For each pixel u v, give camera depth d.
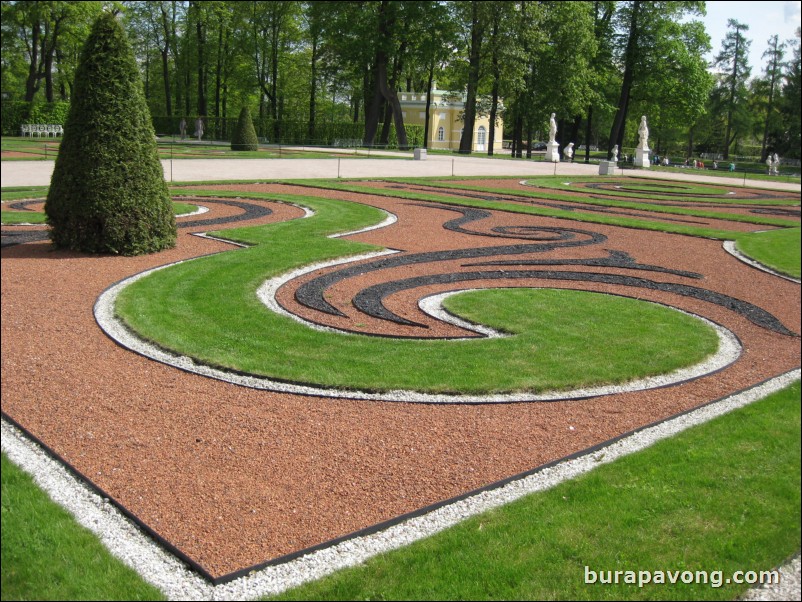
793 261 17.89
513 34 62.69
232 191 27.30
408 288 13.39
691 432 7.69
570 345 10.44
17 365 8.95
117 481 6.30
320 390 8.52
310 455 6.89
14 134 60.88
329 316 11.46
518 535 5.61
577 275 15.12
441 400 8.37
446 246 17.80
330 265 15.23
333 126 74.25
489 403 8.33
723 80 91.38
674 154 105.00
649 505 6.12
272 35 77.62
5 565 5.18
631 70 70.31
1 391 8.14
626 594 5.00
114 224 15.12
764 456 7.17
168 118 76.94
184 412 7.78
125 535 5.55
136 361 9.30
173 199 24.28
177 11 75.38
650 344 10.68
